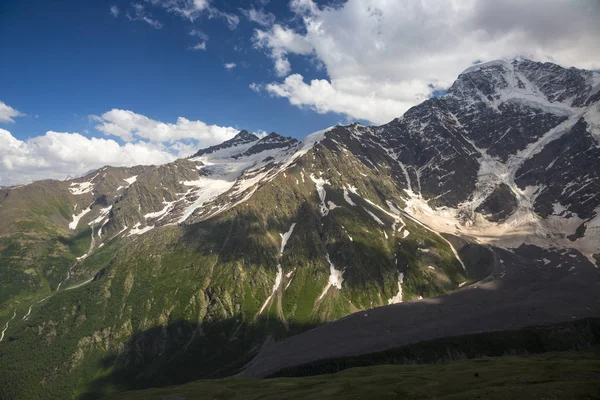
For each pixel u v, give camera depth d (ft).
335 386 433.89
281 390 463.42
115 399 508.94
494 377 382.63
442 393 347.36
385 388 386.73
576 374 358.84
